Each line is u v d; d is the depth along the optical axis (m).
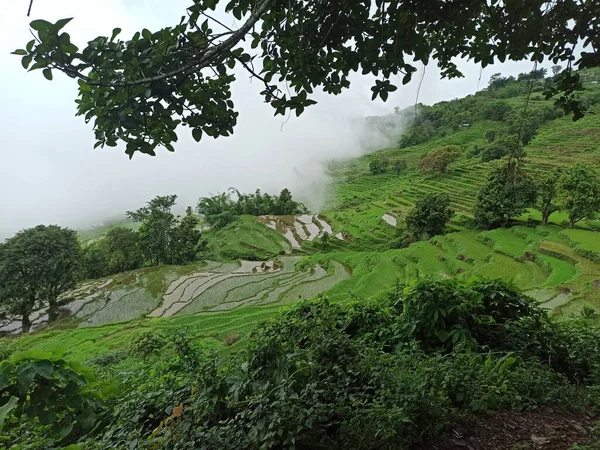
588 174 35.56
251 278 44.47
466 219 46.19
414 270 32.84
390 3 2.42
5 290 35.12
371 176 122.25
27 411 2.14
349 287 31.66
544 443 2.95
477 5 2.55
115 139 2.75
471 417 3.29
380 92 2.74
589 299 20.03
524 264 29.22
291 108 2.96
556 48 2.71
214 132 3.01
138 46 2.45
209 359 4.21
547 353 4.82
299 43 2.58
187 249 59.94
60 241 39.16
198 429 3.01
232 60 2.76
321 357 3.90
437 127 127.00
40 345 26.50
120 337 26.41
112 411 4.51
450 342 4.61
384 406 2.97
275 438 2.80
